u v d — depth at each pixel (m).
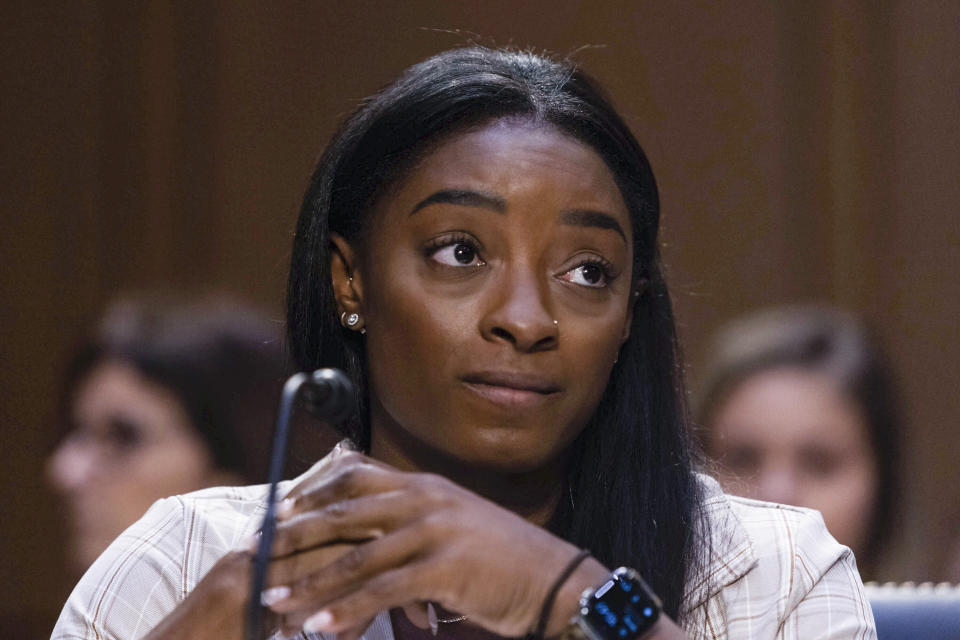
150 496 9.88
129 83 14.70
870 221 14.14
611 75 14.17
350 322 5.50
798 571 5.75
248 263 14.55
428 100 5.16
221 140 14.63
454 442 4.97
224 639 4.42
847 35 14.17
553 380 4.93
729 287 14.13
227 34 14.65
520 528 4.37
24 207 14.77
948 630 6.07
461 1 14.23
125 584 5.71
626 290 5.23
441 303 4.96
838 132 14.16
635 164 5.44
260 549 4.04
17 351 14.62
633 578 4.40
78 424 10.06
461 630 5.45
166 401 9.92
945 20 14.12
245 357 10.12
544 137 5.14
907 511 10.24
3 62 14.80
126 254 14.66
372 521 4.34
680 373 6.02
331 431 6.22
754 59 14.23
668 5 14.21
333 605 4.20
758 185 14.20
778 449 10.17
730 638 5.64
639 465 5.76
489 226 5.00
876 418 10.19
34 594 14.20
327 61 14.49
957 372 13.95
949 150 14.12
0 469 14.48
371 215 5.28
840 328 10.53
